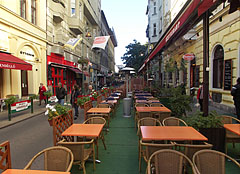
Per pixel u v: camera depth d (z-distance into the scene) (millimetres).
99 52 38094
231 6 4012
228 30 8375
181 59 14430
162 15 22031
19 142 5156
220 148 3777
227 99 8414
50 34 16594
